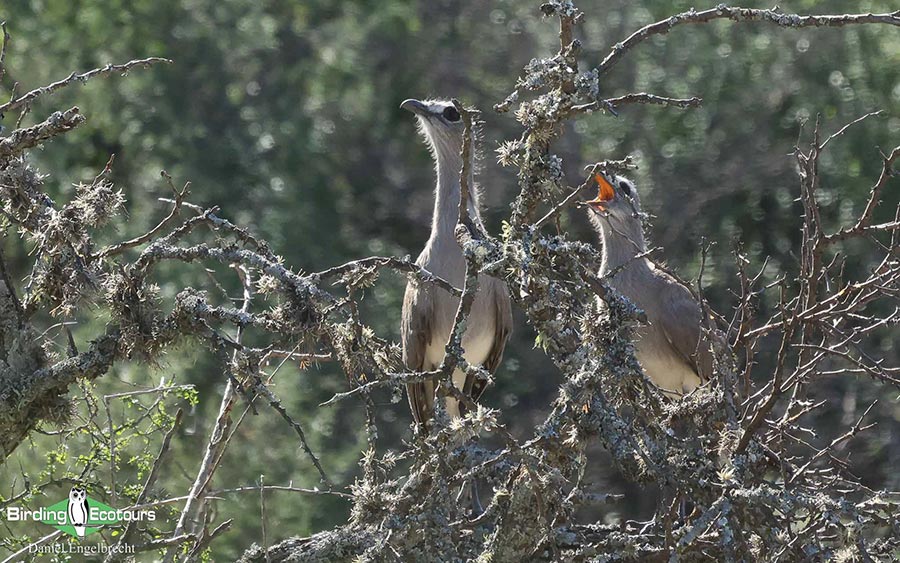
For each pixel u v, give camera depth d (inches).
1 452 333.1
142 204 719.1
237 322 318.0
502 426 301.3
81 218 320.8
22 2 780.6
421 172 774.5
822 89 706.2
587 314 309.9
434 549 316.5
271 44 778.2
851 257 661.9
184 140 751.7
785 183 706.2
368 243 745.0
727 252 692.7
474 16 789.2
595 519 645.3
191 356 321.4
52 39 767.7
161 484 468.4
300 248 725.9
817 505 298.4
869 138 685.3
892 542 330.6
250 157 753.0
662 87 726.5
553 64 303.6
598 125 726.5
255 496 528.7
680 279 351.9
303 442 305.3
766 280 680.4
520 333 711.1
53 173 721.6
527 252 305.3
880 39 701.9
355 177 770.2
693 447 316.8
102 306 323.0
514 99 305.0
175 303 322.3
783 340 331.9
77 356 325.1
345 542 332.8
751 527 306.0
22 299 343.6
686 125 721.0
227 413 358.3
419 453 323.0
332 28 788.0
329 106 774.5
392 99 781.3
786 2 722.8
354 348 318.3
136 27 772.0
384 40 786.8
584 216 691.4
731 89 720.3
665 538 313.6
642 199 709.9
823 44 708.7
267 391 309.4
